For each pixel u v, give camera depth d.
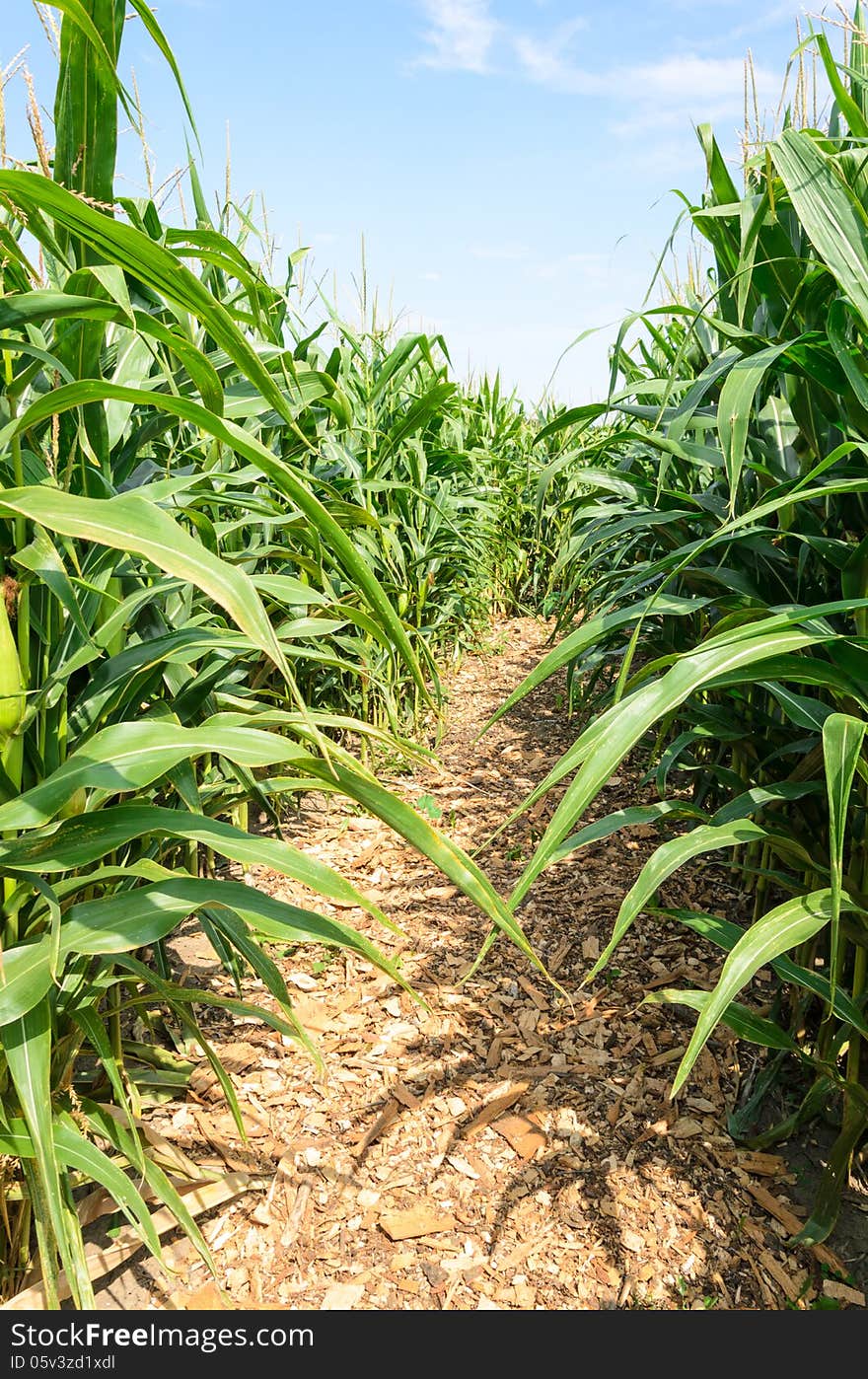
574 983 2.10
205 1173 1.47
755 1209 1.45
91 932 0.93
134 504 0.77
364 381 3.40
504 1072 1.81
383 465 3.21
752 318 1.62
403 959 2.21
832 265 1.03
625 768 3.33
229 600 0.74
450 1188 1.53
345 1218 1.46
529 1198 1.51
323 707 3.28
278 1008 2.00
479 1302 1.32
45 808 0.87
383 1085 1.77
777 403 1.62
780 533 1.26
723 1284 1.34
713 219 1.47
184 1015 1.24
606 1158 1.58
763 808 1.62
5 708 0.94
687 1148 1.59
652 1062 1.81
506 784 3.34
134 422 1.51
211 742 0.93
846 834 1.37
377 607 0.97
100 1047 1.08
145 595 1.13
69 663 1.03
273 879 2.54
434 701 3.99
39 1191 0.97
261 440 2.24
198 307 0.81
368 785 0.92
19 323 0.86
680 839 1.17
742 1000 1.94
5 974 0.90
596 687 4.15
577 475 2.14
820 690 1.58
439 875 2.64
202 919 1.64
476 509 4.94
